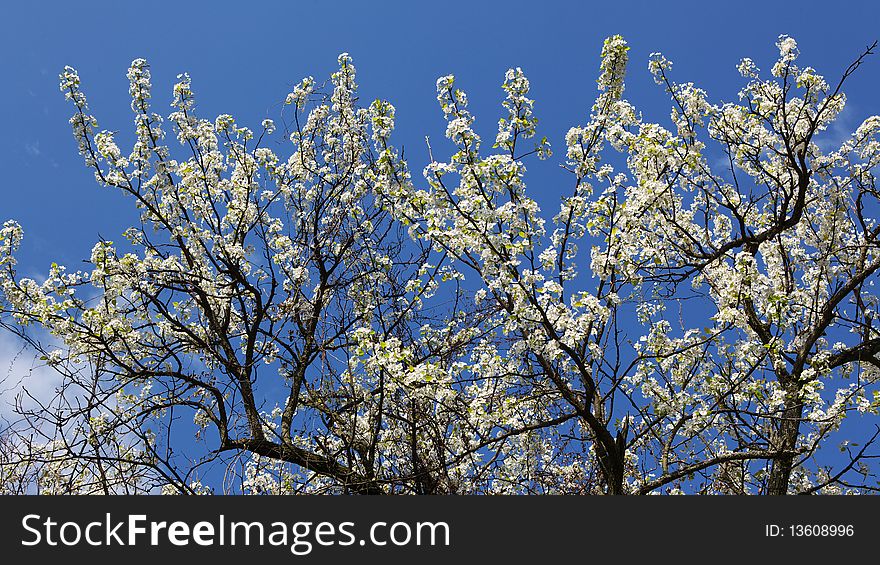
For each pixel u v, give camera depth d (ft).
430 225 24.40
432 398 24.72
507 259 24.12
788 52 28.94
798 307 30.01
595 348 25.00
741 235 30.50
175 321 31.71
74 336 29.35
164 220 32.09
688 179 30.32
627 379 28.25
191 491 24.09
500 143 26.18
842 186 31.19
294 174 33.83
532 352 25.44
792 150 29.19
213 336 33.55
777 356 26.96
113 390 28.19
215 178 32.42
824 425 26.61
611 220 26.40
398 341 24.89
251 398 30.27
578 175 27.20
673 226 29.84
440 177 23.79
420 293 30.07
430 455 28.07
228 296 32.40
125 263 31.14
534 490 28.68
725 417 29.63
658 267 28.78
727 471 29.35
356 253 31.22
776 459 27.48
